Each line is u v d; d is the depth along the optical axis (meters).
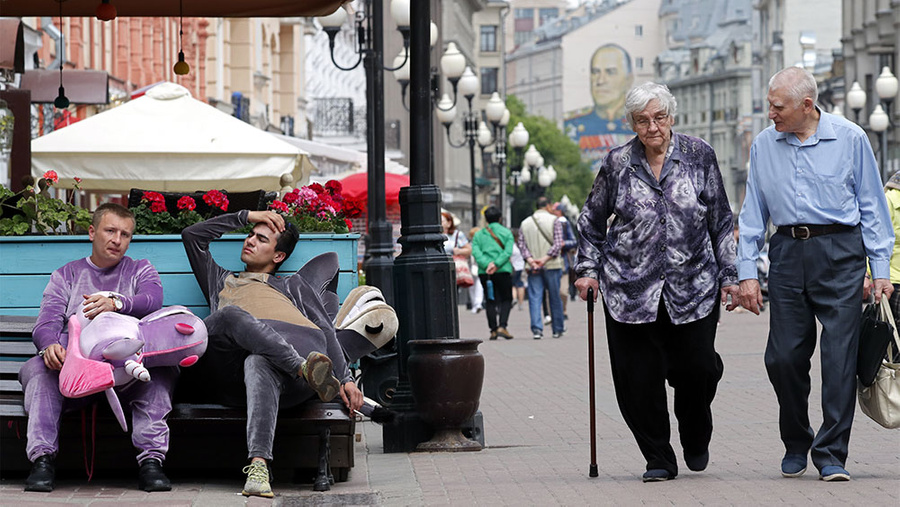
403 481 10.21
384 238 18.98
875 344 9.57
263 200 13.04
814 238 9.63
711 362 9.58
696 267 9.51
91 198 34.69
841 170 9.62
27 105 19.30
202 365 9.52
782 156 9.72
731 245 9.60
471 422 12.45
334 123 70.00
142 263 9.84
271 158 19.67
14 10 15.12
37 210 11.05
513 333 32.34
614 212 9.69
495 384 19.05
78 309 9.33
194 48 49.84
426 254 12.55
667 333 9.63
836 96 132.38
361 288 10.61
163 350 9.12
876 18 78.81
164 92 20.36
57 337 9.37
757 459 10.85
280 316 9.62
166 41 46.59
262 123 56.12
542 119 162.25
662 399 9.69
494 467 10.91
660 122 9.41
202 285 10.22
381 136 19.16
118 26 40.16
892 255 10.22
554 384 18.88
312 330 9.58
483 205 127.44
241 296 9.84
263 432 9.12
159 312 9.28
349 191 28.64
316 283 10.37
